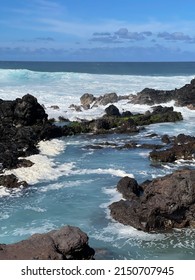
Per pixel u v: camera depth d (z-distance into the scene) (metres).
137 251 17.38
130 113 48.66
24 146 32.03
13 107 40.25
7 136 33.44
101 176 26.62
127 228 19.38
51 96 60.22
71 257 14.15
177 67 174.25
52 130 38.03
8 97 56.03
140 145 34.94
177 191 18.94
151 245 17.86
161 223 19.28
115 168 28.44
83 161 30.27
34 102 40.31
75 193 23.64
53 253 13.45
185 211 19.23
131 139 37.94
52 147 34.19
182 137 35.38
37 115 40.78
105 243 18.02
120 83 76.44
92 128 41.84
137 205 19.88
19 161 28.44
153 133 40.38
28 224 19.81
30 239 14.19
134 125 42.62
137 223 19.17
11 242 17.98
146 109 54.06
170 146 34.38
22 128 35.59
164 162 30.00
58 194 23.55
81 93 63.97
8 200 22.73
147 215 18.95
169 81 81.19
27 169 27.41
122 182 23.53
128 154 32.28
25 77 78.06
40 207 21.80
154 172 27.52
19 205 22.06
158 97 57.38
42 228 19.38
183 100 55.69
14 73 80.06
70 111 51.34
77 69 145.38
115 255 17.03
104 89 68.50
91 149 34.00
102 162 29.98
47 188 24.50
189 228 19.39
